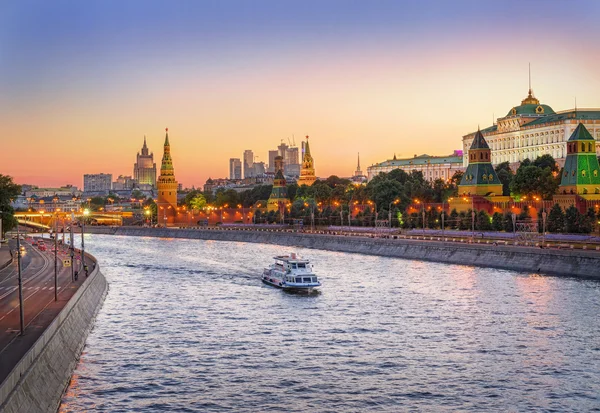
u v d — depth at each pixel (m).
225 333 126.50
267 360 107.75
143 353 111.81
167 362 106.56
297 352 112.31
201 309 151.38
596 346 113.06
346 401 89.50
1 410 66.06
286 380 97.81
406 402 89.06
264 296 169.38
